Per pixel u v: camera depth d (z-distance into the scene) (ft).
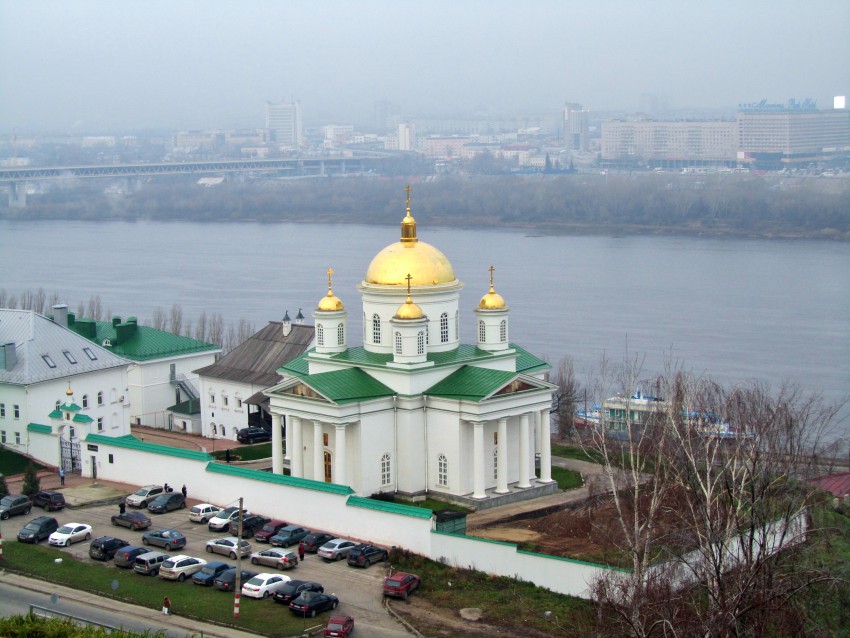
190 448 534.37
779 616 287.28
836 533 350.43
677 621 276.82
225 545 373.61
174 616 326.44
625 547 343.05
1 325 531.09
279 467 460.14
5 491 430.20
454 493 438.40
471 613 333.21
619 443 512.22
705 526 314.96
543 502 441.68
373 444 440.04
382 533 385.29
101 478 468.34
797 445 420.77
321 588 337.31
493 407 433.89
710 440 359.87
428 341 463.42
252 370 565.12
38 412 502.79
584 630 306.76
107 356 540.52
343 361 461.78
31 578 354.74
